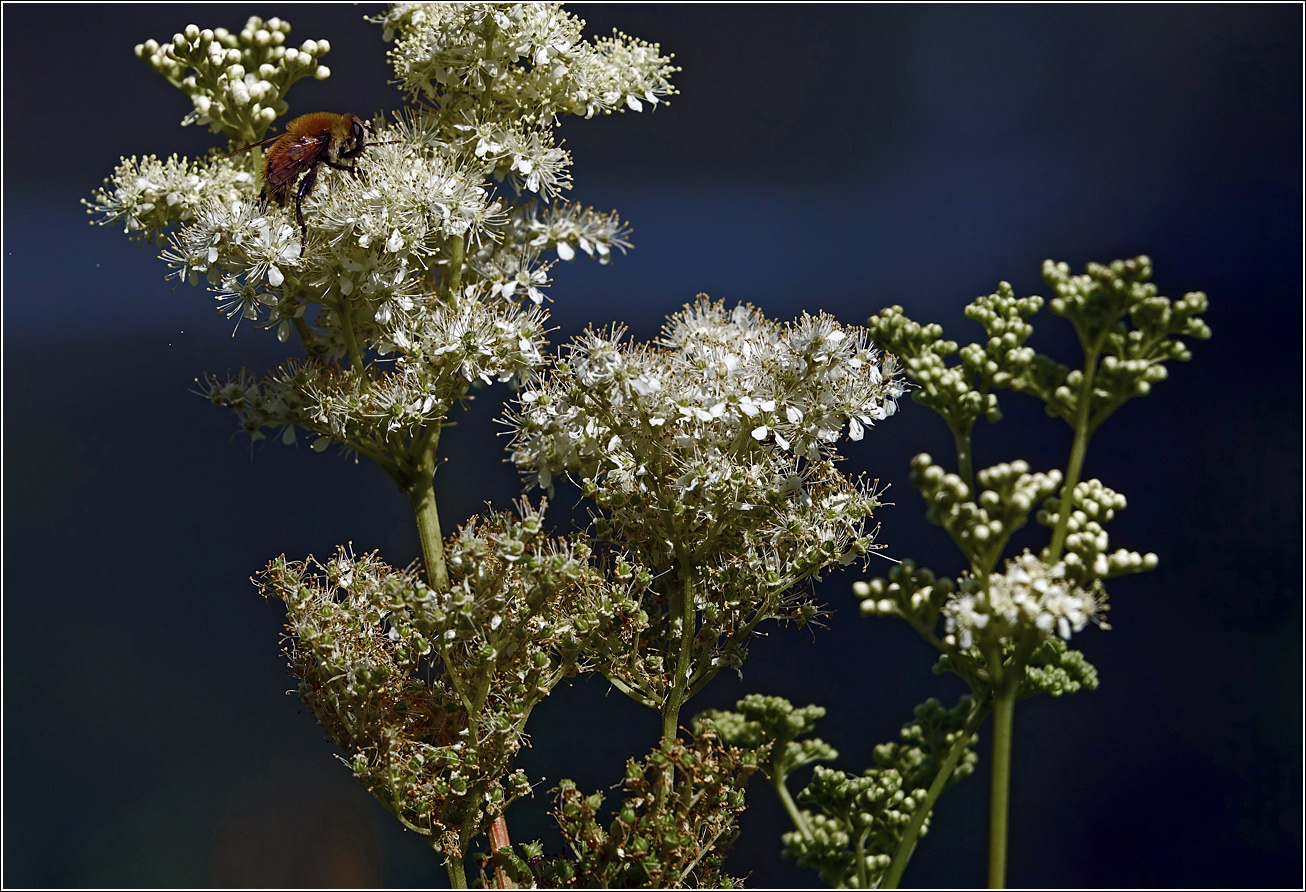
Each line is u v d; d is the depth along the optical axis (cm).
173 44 163
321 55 171
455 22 155
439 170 154
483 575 141
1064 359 446
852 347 151
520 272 167
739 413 144
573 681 359
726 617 152
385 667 144
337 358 164
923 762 158
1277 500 421
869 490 159
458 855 146
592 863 143
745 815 299
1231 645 398
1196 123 467
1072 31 484
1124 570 115
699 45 497
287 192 154
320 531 448
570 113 171
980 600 114
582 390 143
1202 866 348
